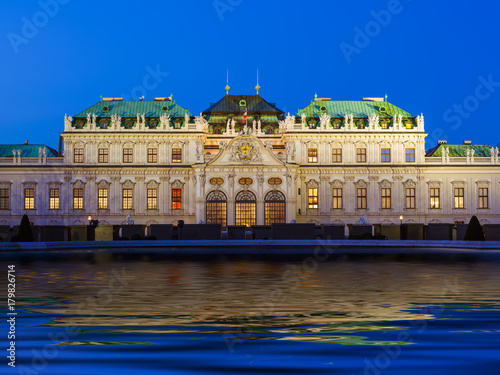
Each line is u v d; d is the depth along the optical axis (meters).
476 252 81.25
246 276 46.62
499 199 134.88
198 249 89.94
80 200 133.12
